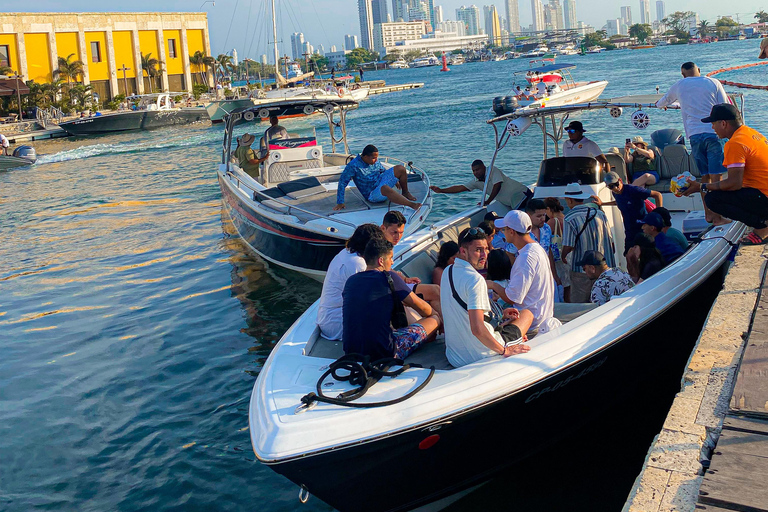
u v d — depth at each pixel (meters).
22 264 11.09
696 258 5.18
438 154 19.39
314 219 8.23
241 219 10.29
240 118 11.39
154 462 5.02
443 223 6.57
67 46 50.31
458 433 3.67
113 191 18.19
